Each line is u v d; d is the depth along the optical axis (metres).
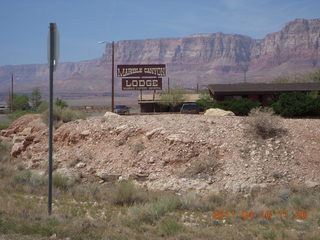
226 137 19.12
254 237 9.11
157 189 16.56
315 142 18.09
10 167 21.69
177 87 59.69
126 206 13.22
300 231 9.94
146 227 9.66
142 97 62.03
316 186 15.07
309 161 16.69
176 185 16.31
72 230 8.59
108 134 21.83
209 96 51.84
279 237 9.06
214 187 15.74
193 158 18.19
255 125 19.30
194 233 9.27
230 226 10.30
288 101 31.38
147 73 56.66
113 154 20.17
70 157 21.42
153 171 18.05
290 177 15.78
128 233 8.96
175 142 19.08
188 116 23.33
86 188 16.42
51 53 9.93
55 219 9.58
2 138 32.19
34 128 28.59
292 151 17.48
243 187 15.26
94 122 23.81
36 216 9.88
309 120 21.06
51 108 10.18
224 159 17.59
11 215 10.02
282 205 13.17
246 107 34.12
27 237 8.01
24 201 12.66
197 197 14.46
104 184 18.06
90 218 10.64
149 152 19.19
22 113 56.38
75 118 26.53
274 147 17.83
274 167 16.45
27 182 16.95
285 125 20.05
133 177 18.09
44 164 21.36
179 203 13.25
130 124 22.06
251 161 17.03
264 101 43.69
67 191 15.89
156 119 22.62
